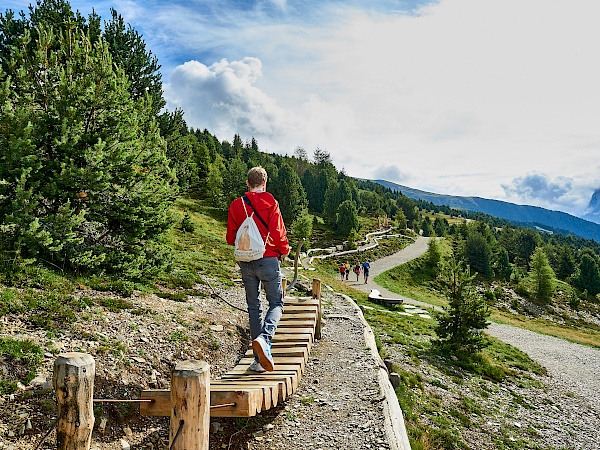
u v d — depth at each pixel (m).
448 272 19.64
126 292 9.23
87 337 6.41
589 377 23.06
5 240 8.32
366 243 78.62
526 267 108.19
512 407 14.74
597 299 79.06
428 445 8.98
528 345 31.67
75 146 9.94
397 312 26.53
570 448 12.38
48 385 4.99
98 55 10.98
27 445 4.23
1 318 6.09
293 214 74.44
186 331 8.16
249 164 99.94
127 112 11.25
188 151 35.34
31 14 20.45
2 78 9.86
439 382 14.30
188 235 28.75
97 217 10.21
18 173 8.82
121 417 5.18
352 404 6.51
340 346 10.26
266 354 5.21
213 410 4.53
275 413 6.08
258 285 5.88
